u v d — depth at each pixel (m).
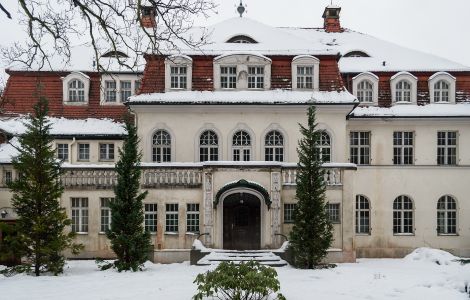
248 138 31.41
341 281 20.14
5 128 31.23
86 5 14.04
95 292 17.48
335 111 31.14
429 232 32.69
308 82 31.78
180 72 31.66
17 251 22.98
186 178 28.28
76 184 29.28
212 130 31.27
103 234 29.25
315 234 24.84
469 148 33.03
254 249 28.39
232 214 28.59
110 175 29.31
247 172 27.92
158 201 28.19
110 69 33.41
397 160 33.34
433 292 17.38
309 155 25.75
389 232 32.62
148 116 31.22
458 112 32.78
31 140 23.53
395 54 36.44
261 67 31.78
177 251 27.94
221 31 34.34
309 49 32.47
